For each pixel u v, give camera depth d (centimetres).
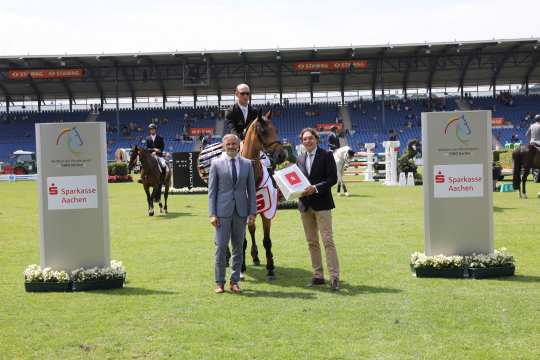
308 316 605
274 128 802
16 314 632
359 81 5309
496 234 1131
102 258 765
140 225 1414
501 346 505
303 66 4691
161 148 1728
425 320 584
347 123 5334
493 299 658
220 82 5225
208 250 1038
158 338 543
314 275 756
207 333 555
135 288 748
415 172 2817
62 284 734
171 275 828
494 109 5306
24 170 4688
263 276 816
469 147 788
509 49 4578
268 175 817
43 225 759
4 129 5381
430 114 795
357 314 609
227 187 718
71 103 5600
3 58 4431
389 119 5347
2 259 992
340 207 1716
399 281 761
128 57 4500
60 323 596
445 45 4334
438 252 802
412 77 5209
